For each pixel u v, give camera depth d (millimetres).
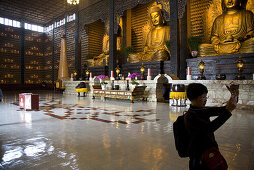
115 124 5141
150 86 10969
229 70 10594
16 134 4172
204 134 1348
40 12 25578
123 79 13398
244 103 7594
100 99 12188
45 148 3305
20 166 2604
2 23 26531
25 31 28516
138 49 18438
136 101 10875
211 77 11227
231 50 11023
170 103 9164
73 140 3748
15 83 27391
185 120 1416
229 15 12141
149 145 3459
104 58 18688
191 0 14594
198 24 14258
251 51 10383
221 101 8219
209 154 1298
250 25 11430
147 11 17688
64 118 5965
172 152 3117
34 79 29219
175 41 11570
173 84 9570
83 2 19312
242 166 2602
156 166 2596
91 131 4426
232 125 4941
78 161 2764
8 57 26844
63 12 25547
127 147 3352
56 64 27750
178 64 11523
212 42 12289
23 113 6867
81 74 20172
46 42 29656
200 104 1479
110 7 15844
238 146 3385
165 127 4809
